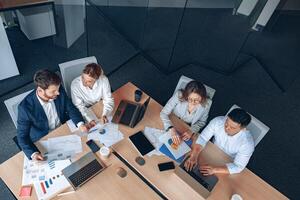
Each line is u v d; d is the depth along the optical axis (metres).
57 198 1.72
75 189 1.77
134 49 4.13
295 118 3.62
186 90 2.18
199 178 1.94
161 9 4.23
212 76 3.98
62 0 3.35
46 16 3.65
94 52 3.86
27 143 1.92
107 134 2.12
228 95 3.75
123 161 2.00
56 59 3.69
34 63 3.59
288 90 4.00
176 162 2.05
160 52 3.99
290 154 3.18
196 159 2.06
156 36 4.05
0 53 3.05
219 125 2.15
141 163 1.99
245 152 2.05
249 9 3.61
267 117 3.56
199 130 2.54
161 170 1.98
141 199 1.80
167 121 2.27
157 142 2.14
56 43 3.89
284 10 4.85
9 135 2.84
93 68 2.14
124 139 2.12
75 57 3.78
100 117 2.26
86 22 3.66
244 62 4.27
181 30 4.14
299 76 4.31
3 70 3.23
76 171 1.84
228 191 1.95
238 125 1.90
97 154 1.99
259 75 4.14
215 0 4.69
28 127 2.02
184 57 4.05
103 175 1.88
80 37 3.84
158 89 3.63
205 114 2.45
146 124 2.26
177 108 2.43
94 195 1.77
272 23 4.45
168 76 3.84
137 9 3.98
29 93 2.04
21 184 1.74
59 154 1.93
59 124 2.33
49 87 1.88
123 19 4.25
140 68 3.88
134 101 2.42
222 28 4.21
